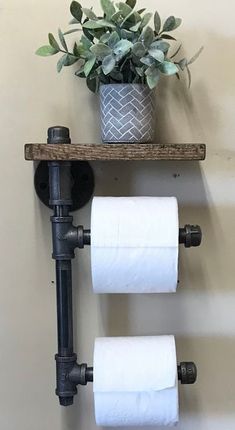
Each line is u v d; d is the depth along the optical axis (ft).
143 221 1.95
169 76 2.25
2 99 2.23
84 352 2.31
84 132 2.25
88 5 2.22
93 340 2.31
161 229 1.94
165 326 2.32
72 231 2.07
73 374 2.11
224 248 2.30
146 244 1.93
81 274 2.30
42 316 2.29
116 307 2.31
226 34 2.25
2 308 2.29
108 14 1.97
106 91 2.02
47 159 1.99
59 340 2.12
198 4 2.23
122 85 1.99
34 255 2.27
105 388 1.99
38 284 2.28
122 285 1.99
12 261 2.27
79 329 2.31
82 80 2.24
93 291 2.20
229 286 2.31
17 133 2.24
